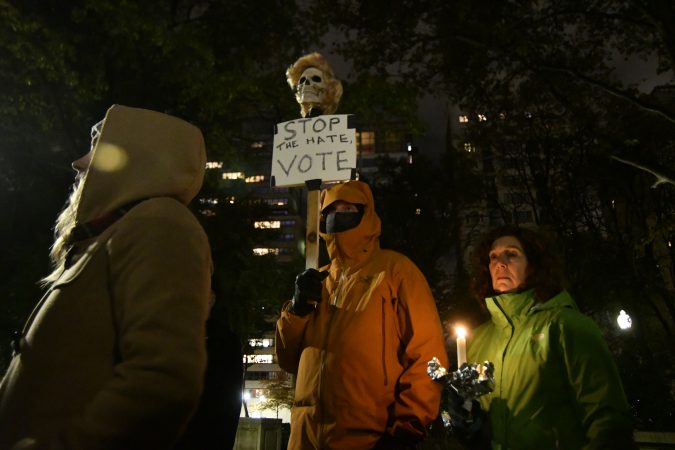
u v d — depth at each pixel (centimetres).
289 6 1457
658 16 1000
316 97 390
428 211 2659
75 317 120
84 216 138
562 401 231
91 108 1250
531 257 273
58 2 1089
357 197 315
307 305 288
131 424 105
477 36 1245
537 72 1221
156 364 109
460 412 229
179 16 1479
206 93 1202
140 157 143
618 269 2041
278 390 4147
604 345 229
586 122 1245
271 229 1952
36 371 117
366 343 273
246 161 1596
